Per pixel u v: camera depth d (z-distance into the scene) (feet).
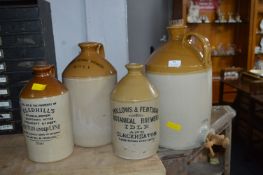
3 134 3.51
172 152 3.10
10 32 3.27
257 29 11.64
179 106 2.95
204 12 11.34
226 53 11.74
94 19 4.37
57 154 2.75
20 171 2.63
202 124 3.10
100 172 2.59
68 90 2.84
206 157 4.28
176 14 10.78
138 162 2.74
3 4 3.35
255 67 11.52
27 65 3.37
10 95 3.42
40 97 2.55
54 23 4.34
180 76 2.85
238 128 10.11
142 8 10.74
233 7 11.54
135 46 10.99
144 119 2.64
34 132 2.64
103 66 2.94
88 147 3.07
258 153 8.84
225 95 11.40
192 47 3.01
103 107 2.96
